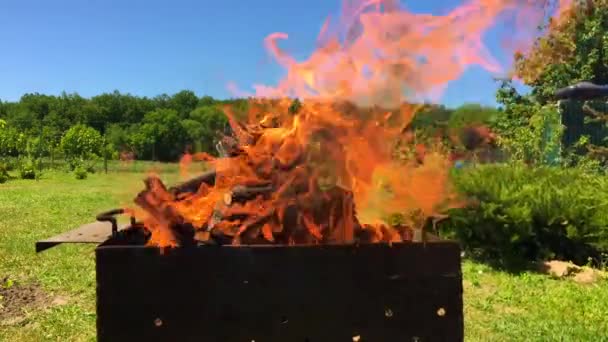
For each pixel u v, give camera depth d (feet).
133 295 7.34
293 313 7.43
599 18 29.48
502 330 14.28
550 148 33.09
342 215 8.40
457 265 7.59
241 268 7.38
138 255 7.33
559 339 13.62
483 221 21.22
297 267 7.43
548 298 16.94
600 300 16.66
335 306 7.47
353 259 7.48
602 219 20.25
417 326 7.55
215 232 8.15
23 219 32.55
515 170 24.99
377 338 7.52
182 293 7.36
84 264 21.48
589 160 33.40
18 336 14.16
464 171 22.90
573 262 20.94
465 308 16.11
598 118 34.06
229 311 7.39
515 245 20.94
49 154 97.60
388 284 7.52
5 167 72.08
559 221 20.72
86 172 71.15
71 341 13.92
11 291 18.01
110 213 8.29
